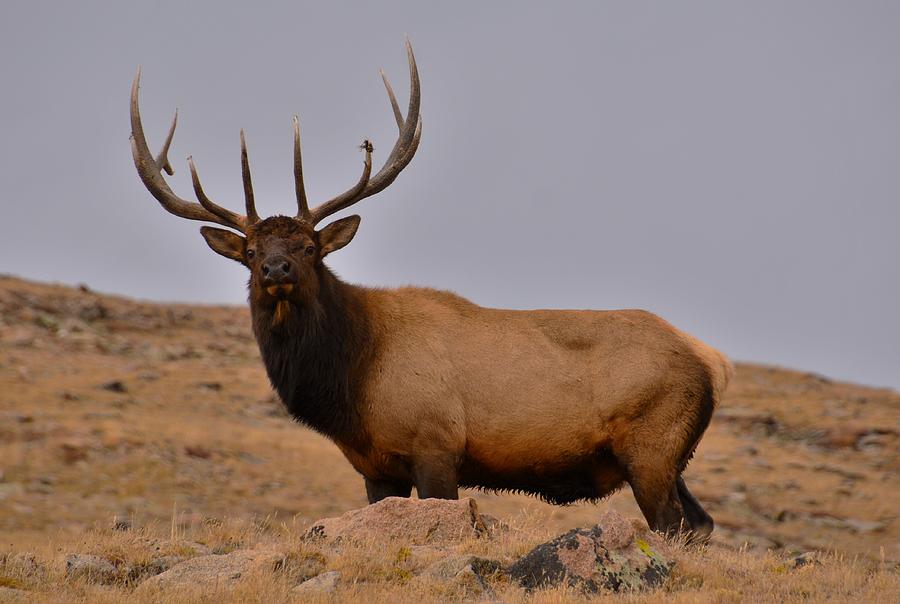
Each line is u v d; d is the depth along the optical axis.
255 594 31.61
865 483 111.81
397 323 41.25
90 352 144.50
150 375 131.75
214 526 42.81
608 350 40.97
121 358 144.38
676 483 41.56
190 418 115.75
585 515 88.25
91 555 35.97
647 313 42.28
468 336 41.22
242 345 164.88
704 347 42.19
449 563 33.44
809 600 32.03
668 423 40.47
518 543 36.12
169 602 31.27
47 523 79.00
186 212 44.00
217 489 93.62
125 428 104.38
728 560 36.81
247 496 92.75
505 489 42.06
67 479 90.31
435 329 41.22
